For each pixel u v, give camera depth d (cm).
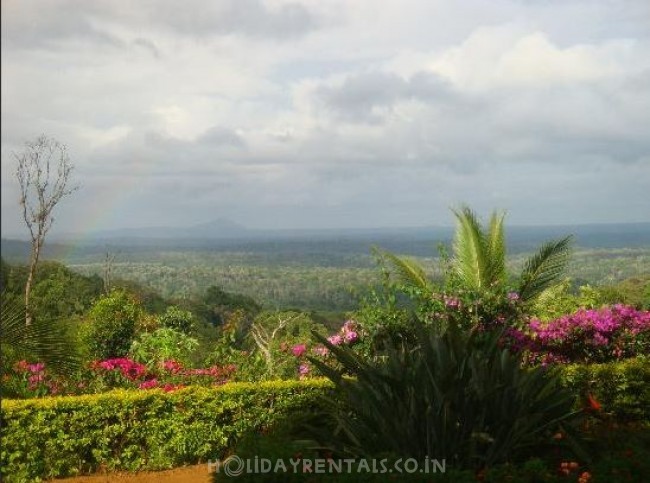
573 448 572
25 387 888
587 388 854
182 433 827
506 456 563
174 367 1077
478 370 577
